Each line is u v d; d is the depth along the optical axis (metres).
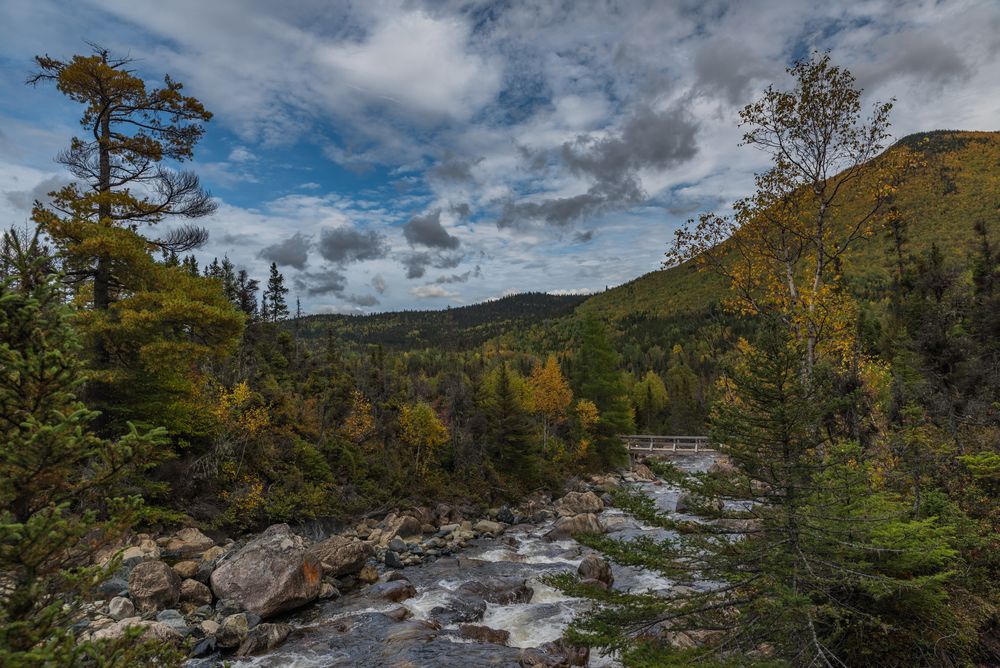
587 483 45.00
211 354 21.48
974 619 8.12
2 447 3.71
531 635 14.38
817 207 14.83
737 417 7.94
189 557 18.20
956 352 22.16
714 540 8.57
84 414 4.07
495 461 40.75
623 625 8.24
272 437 27.98
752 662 6.69
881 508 8.85
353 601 16.55
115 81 19.64
